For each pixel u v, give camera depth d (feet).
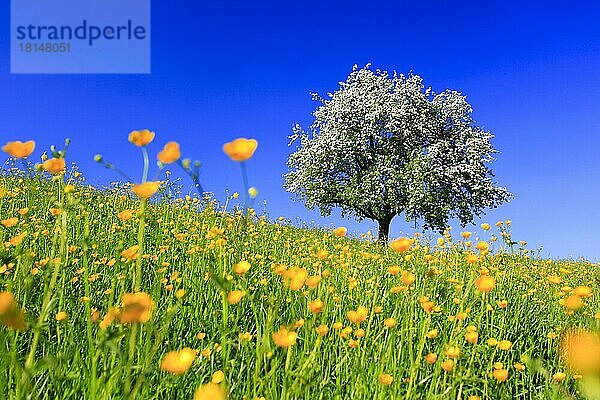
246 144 6.96
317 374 8.61
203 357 8.96
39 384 7.64
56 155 8.82
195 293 13.08
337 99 87.66
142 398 6.97
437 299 14.42
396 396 8.23
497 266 20.33
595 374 3.22
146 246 18.83
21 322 5.16
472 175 81.56
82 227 18.89
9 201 21.06
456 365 9.62
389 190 79.56
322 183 84.99
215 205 24.95
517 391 10.51
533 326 15.28
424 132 83.87
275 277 15.84
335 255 21.30
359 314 8.61
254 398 6.88
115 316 5.99
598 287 22.56
